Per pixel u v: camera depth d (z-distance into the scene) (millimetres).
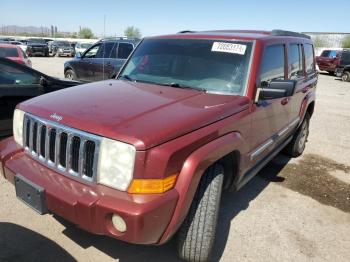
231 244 3266
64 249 3018
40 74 5332
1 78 4980
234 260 3043
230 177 3236
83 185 2443
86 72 10477
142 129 2320
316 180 4961
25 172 2717
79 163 2447
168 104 2811
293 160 5766
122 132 2289
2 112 4879
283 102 4234
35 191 2549
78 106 2744
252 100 3293
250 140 3350
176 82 3533
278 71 4031
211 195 2684
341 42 42156
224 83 3359
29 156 2898
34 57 32406
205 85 3395
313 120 9008
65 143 2543
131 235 2238
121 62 9367
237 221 3676
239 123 3033
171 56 3789
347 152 6375
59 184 2510
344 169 5484
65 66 11383
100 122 2410
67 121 2514
